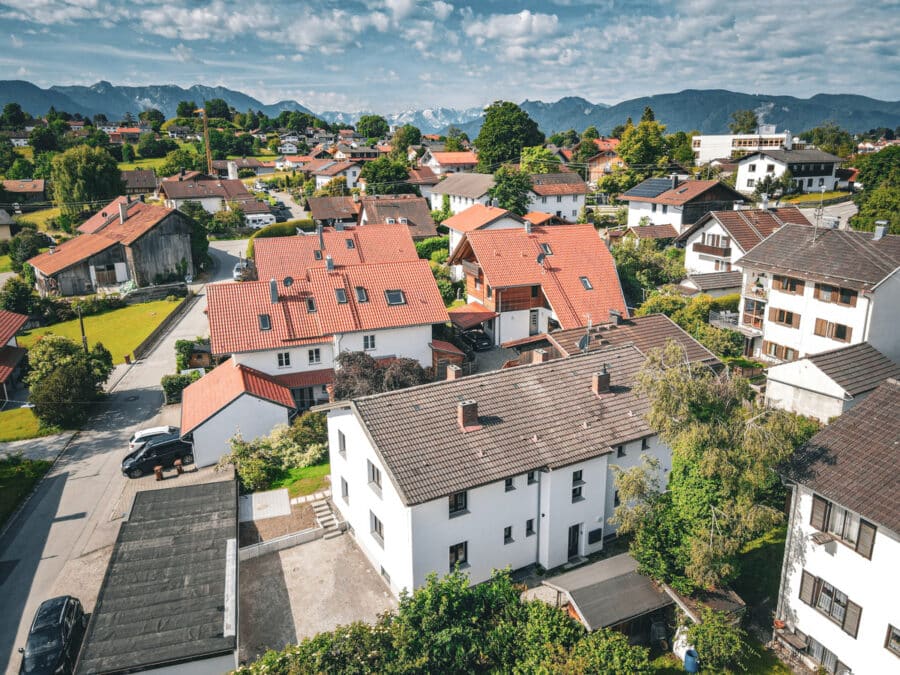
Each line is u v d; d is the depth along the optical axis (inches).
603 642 837.8
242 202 4562.0
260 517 1311.5
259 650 968.3
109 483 1480.1
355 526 1230.3
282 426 1592.0
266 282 1897.1
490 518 1052.5
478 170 5187.0
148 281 3161.9
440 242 3277.6
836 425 951.6
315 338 1787.6
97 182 4259.4
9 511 1357.0
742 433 907.4
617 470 1024.9
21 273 3617.1
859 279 1611.7
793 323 1803.6
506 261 2145.7
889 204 2632.9
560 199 3764.8
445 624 850.1
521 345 1943.9
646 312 2107.5
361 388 1563.7
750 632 978.7
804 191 4109.3
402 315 1863.9
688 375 947.3
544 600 1036.5
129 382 2094.0
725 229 2379.4
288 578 1133.7
